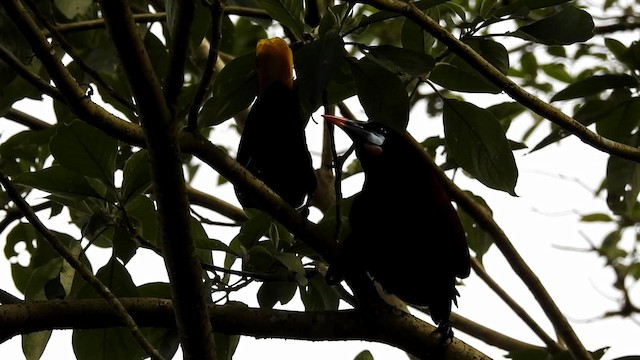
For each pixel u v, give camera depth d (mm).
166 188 5723
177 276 6031
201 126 7578
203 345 6293
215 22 5816
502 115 9734
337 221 7281
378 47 7117
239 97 7566
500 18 7434
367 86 7352
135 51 5270
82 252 7141
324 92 7809
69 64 10086
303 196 7605
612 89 8594
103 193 6965
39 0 9562
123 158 8773
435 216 7715
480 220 9461
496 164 7711
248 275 7172
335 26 7148
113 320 6738
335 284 7383
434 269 7809
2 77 7945
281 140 7289
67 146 6867
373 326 7215
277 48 6945
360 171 10109
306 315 7156
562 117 7332
